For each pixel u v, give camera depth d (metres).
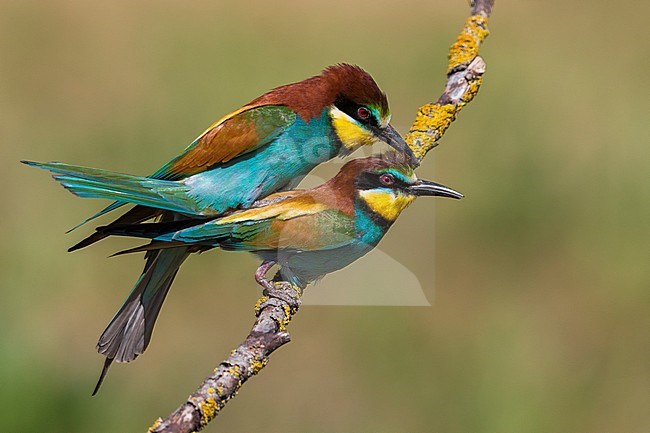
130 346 8.21
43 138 14.45
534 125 14.41
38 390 11.18
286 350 11.52
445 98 8.49
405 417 11.02
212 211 8.52
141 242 13.10
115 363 11.41
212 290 12.38
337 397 11.12
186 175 8.52
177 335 11.95
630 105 14.93
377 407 11.09
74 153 14.29
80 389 11.16
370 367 11.38
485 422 11.09
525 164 13.72
